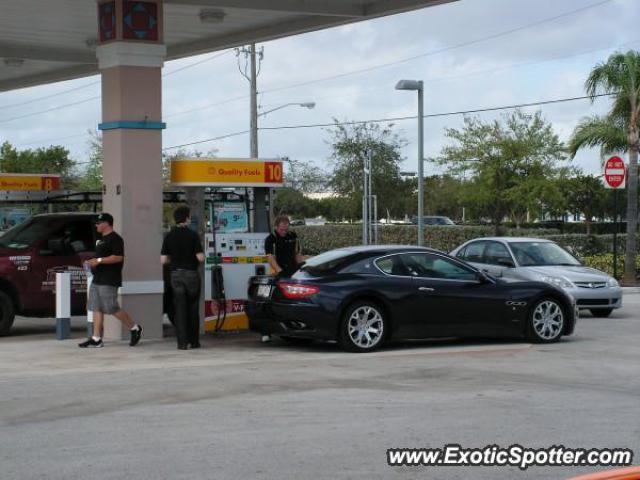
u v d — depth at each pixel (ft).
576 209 170.30
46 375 36.63
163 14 52.31
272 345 45.93
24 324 57.36
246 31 60.75
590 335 50.70
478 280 45.32
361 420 28.07
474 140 123.13
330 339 42.88
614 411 29.43
